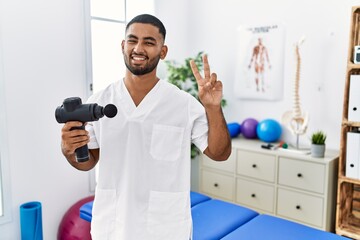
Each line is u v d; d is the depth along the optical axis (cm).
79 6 235
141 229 105
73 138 92
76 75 237
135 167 103
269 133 262
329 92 250
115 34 272
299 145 264
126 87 108
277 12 270
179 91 109
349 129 220
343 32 239
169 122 105
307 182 226
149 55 97
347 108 210
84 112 89
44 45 218
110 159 106
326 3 245
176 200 106
